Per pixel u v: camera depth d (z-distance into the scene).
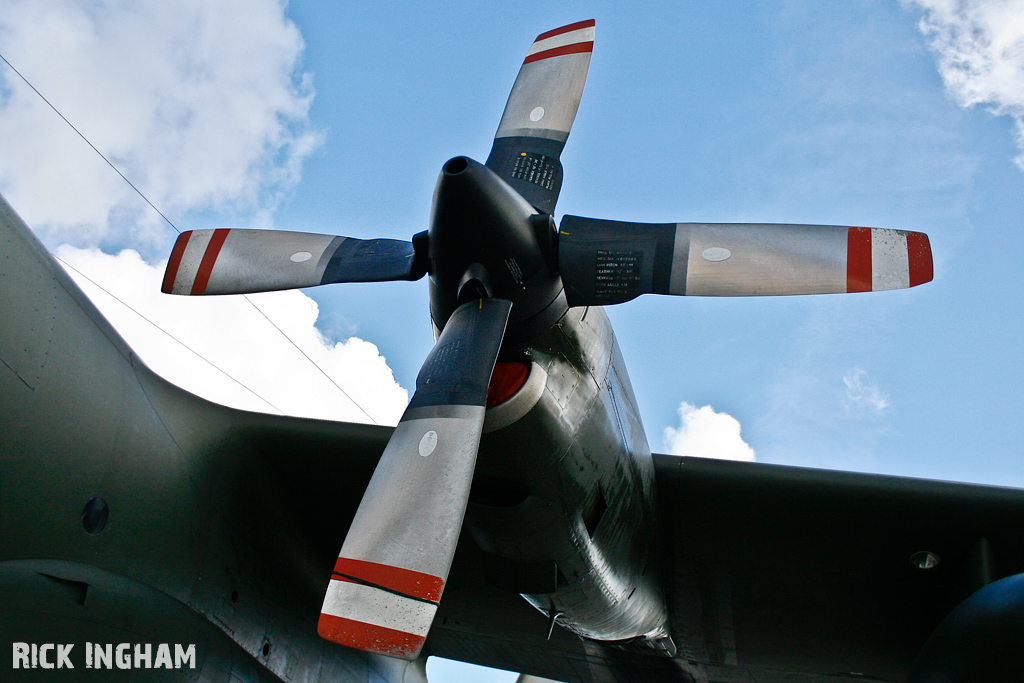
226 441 4.85
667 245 3.61
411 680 6.19
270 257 4.04
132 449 4.05
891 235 3.43
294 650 4.99
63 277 3.90
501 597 5.29
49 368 3.59
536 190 4.02
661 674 5.92
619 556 4.41
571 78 4.33
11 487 3.34
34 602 3.33
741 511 4.84
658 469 4.84
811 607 5.16
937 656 3.88
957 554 4.74
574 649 5.69
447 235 3.55
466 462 3.21
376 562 3.04
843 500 4.70
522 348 3.65
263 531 4.98
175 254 4.11
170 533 4.20
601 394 3.94
